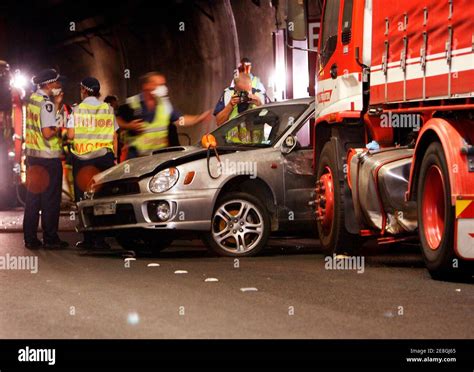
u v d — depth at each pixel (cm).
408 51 876
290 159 1135
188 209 1085
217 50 2523
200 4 2502
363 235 987
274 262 1031
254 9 2220
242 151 1129
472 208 788
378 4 944
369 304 702
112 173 1150
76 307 711
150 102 1424
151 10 2862
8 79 2500
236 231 1107
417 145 863
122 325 630
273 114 1191
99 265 1016
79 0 3334
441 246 818
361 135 1024
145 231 1096
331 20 1064
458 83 787
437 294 753
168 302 725
